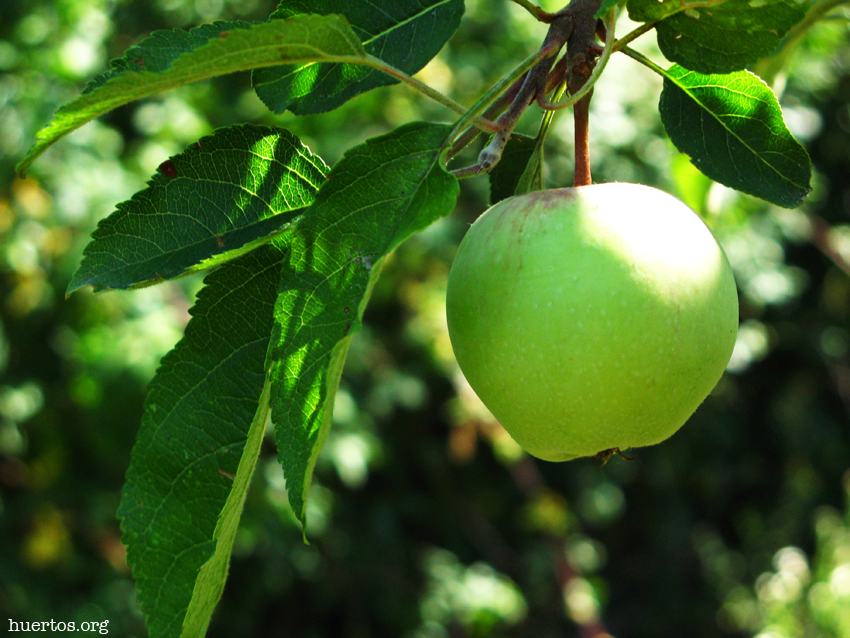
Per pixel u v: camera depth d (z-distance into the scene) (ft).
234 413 1.45
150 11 5.21
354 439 4.24
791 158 1.51
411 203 1.33
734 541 7.06
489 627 4.94
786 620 6.66
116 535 4.66
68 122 1.32
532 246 1.42
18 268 4.02
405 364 4.60
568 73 1.44
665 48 1.44
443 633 5.16
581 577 5.21
